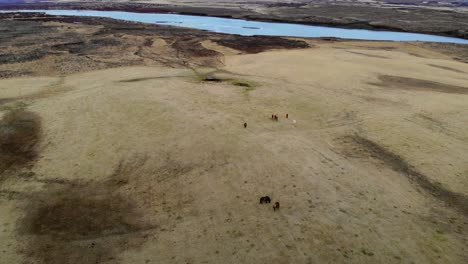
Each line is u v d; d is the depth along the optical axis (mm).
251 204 19469
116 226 18344
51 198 20438
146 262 16078
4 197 20547
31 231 18031
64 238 17578
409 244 16875
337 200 19750
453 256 16266
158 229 18047
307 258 15992
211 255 16312
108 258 16375
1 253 16672
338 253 16250
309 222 18109
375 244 16797
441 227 18062
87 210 19500
